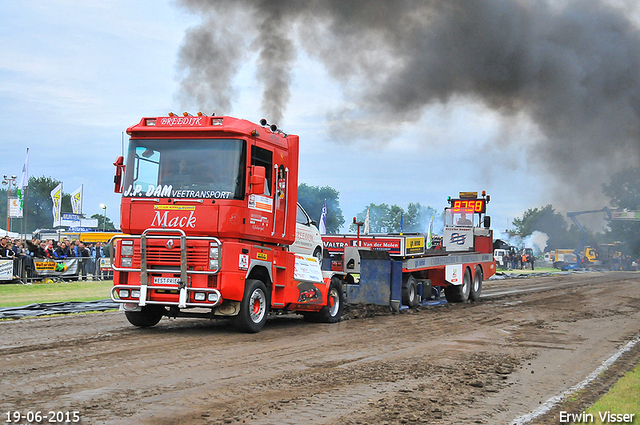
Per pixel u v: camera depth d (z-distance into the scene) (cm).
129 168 1073
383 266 1559
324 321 1301
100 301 1514
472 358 879
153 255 1032
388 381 707
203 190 1031
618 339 1123
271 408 573
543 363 862
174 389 634
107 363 760
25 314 1276
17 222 11619
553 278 3509
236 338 1012
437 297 1828
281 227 1159
